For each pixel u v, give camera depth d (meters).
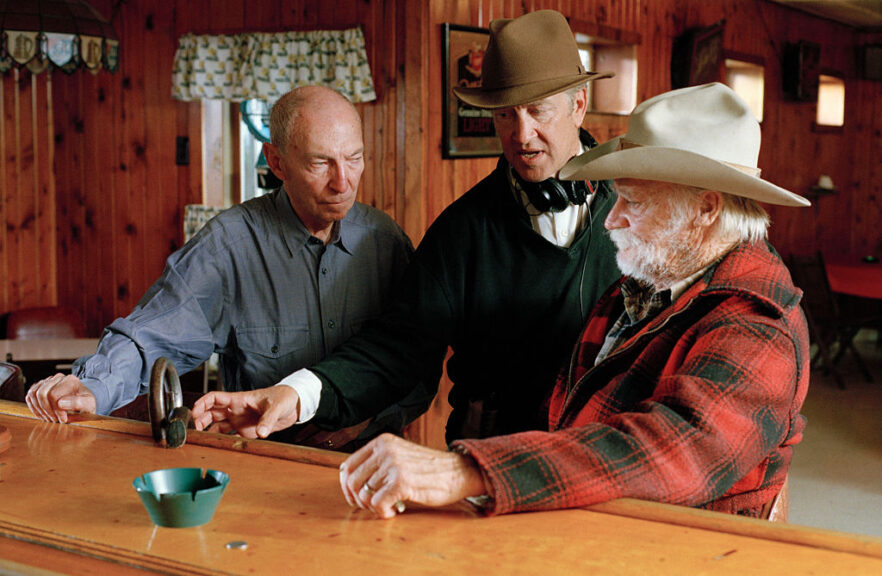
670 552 1.10
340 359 1.98
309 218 2.13
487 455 1.21
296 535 1.15
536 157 1.99
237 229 2.17
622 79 5.68
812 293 6.51
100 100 4.91
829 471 4.54
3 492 1.31
